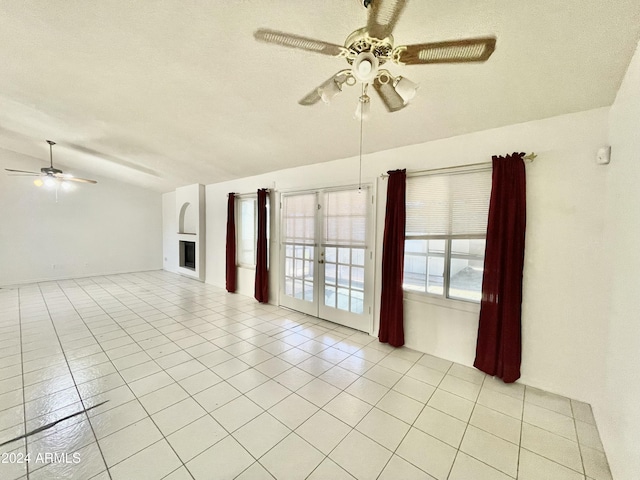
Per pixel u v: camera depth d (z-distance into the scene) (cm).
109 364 278
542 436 189
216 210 627
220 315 434
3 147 562
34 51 222
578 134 219
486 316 258
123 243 757
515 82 195
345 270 384
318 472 160
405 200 309
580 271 221
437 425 199
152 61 221
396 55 142
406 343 323
